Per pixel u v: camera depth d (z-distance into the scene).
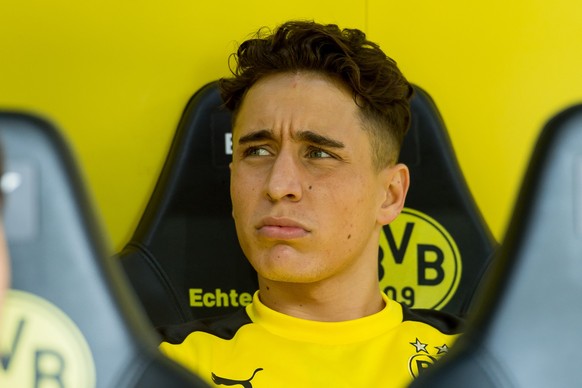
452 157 7.32
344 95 5.98
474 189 7.73
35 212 3.12
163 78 7.42
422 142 7.29
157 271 6.94
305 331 5.94
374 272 6.18
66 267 3.13
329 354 5.88
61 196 3.13
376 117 6.06
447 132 7.36
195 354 5.80
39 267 3.12
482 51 7.73
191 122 7.14
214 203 7.10
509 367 3.13
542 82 7.78
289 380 5.76
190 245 7.04
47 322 3.12
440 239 7.24
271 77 6.05
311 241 5.71
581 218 3.12
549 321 3.13
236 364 5.80
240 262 7.08
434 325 6.27
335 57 5.98
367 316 6.10
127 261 6.89
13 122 3.12
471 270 7.23
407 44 7.68
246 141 5.93
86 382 3.12
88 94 7.36
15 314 3.10
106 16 7.37
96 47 7.36
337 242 5.80
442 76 7.71
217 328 6.01
